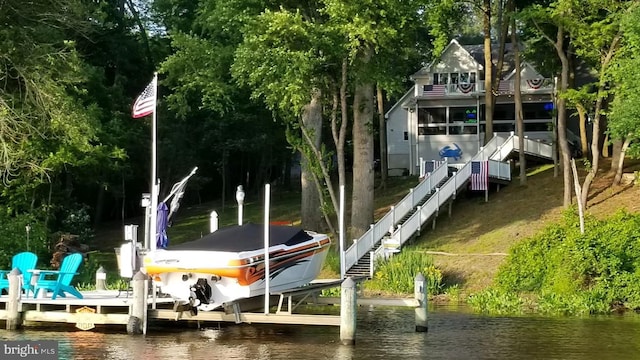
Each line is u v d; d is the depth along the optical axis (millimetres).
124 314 18406
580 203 25984
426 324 18500
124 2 45969
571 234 24984
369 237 30906
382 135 47250
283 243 18438
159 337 17609
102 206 50438
